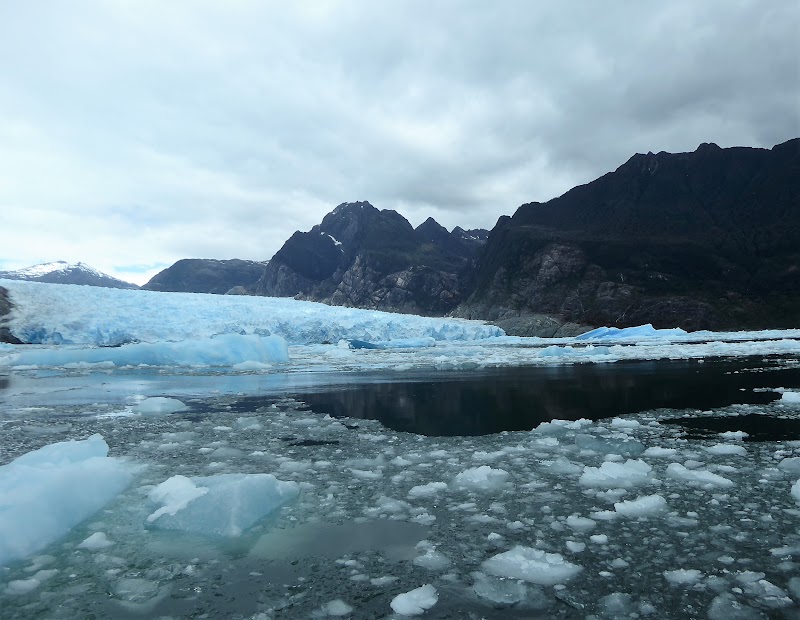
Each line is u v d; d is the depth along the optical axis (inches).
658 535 135.1
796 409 319.0
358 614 100.7
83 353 819.4
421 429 285.1
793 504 155.6
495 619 97.7
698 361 709.9
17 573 121.0
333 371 677.3
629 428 272.4
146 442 257.0
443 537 138.6
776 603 100.4
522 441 250.8
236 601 106.4
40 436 272.4
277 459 222.1
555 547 130.0
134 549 133.7
